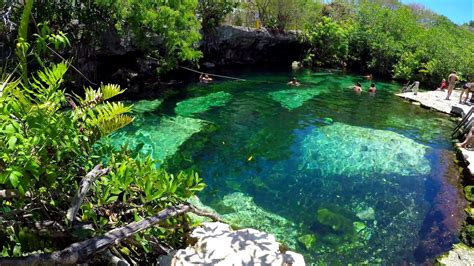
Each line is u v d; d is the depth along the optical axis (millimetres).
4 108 3100
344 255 6043
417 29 27953
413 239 6562
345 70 27766
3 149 3098
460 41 28672
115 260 3678
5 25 10555
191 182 4332
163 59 16469
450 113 15547
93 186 4074
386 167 9602
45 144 3324
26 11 4277
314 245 6262
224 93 17016
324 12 31938
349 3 32625
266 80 21047
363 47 27906
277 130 12242
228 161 9492
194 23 16422
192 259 4141
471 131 10875
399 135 12312
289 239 6375
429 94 19266
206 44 22328
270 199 7730
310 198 7863
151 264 4266
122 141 10000
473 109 12211
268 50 26375
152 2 14609
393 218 7238
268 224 6781
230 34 23188
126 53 15773
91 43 13766
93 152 4500
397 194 8203
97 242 3328
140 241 3965
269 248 4461
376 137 11922
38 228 3551
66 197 3846
